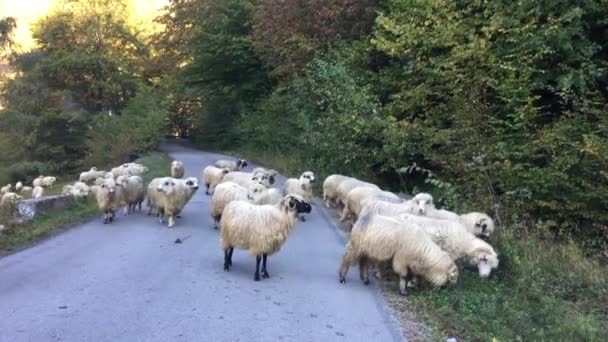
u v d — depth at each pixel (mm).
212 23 38219
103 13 43438
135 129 34469
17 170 31953
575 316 7250
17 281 7891
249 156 32594
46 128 35719
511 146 11523
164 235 11469
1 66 40312
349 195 12398
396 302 7625
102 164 32312
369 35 19203
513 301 7547
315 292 7883
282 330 6316
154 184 12906
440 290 7863
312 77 20344
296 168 22703
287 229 8461
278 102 28766
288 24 23391
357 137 16594
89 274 8328
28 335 5844
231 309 6961
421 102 15039
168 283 7988
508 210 10750
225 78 40125
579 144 10461
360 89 17219
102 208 12836
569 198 10719
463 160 11469
